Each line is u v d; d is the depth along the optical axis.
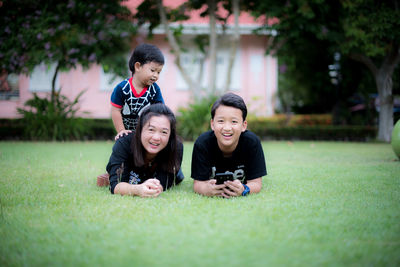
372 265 1.11
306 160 4.59
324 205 1.92
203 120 8.87
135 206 1.88
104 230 1.46
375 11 8.24
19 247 1.28
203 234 1.40
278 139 10.06
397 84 9.95
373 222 1.58
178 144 2.48
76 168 3.64
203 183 2.30
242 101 2.19
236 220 1.59
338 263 1.13
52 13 8.20
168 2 12.82
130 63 2.79
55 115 8.65
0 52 7.94
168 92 12.66
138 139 2.32
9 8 8.20
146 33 9.51
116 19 8.73
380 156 5.11
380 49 8.21
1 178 2.93
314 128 9.94
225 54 12.69
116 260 1.15
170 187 2.59
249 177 2.36
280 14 8.39
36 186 2.56
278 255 1.19
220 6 10.20
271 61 12.59
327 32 8.55
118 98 2.83
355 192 2.34
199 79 9.88
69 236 1.39
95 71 12.25
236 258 1.16
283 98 13.19
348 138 9.84
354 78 10.93
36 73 12.01
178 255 1.19
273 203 1.97
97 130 9.48
